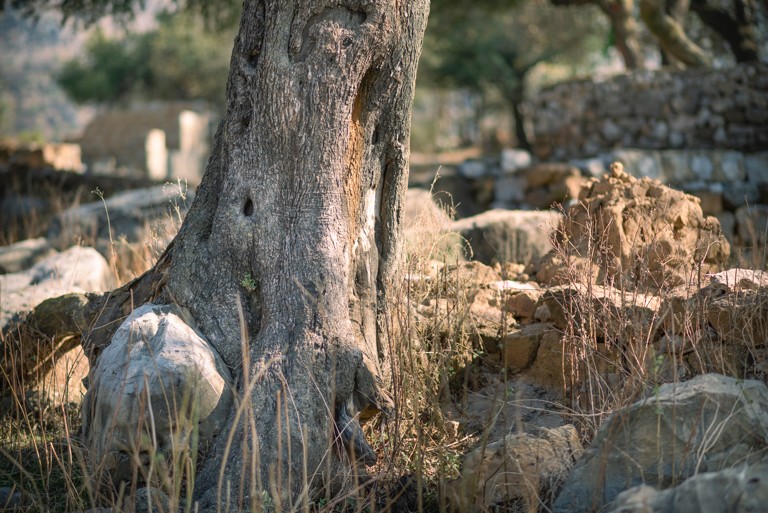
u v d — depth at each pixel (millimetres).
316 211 3934
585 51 28609
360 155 4133
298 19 3951
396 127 4258
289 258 3887
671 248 4887
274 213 3959
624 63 15375
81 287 6199
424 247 5320
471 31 29203
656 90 13156
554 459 3338
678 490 2551
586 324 4223
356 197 4129
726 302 3992
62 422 4500
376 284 4344
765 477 2500
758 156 12305
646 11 13945
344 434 3668
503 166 12961
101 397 3613
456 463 3684
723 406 3066
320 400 3641
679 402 3100
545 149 14367
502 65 29859
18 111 88375
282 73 3936
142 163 31109
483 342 4641
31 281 6246
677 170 11773
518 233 7258
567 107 14062
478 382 4523
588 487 3123
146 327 3742
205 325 3957
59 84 42125
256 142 4023
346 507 3402
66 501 3555
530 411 4250
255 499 3090
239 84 4180
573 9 26812
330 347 3752
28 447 4340
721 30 16203
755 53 16047
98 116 33469
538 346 4531
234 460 3506
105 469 3568
